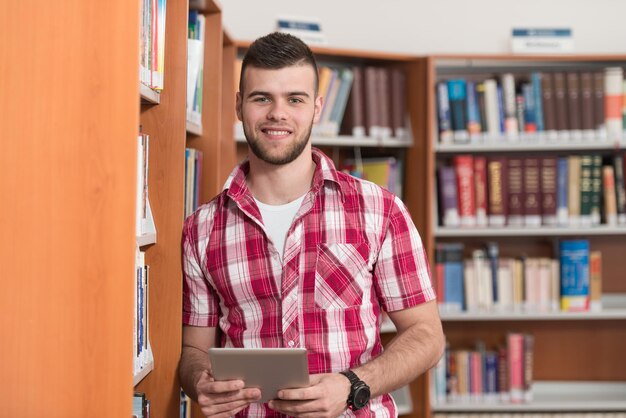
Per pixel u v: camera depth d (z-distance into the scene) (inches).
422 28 179.9
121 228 62.3
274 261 75.4
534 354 175.6
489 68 175.0
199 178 107.4
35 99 62.2
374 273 78.5
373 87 160.1
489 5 180.1
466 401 159.6
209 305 80.6
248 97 73.8
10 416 62.2
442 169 159.8
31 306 62.3
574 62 167.8
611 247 175.2
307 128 74.2
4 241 62.3
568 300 160.4
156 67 77.2
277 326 74.5
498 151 171.9
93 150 62.2
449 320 174.2
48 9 62.2
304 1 177.9
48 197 62.4
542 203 160.2
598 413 164.9
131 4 62.1
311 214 75.9
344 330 74.6
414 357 75.3
